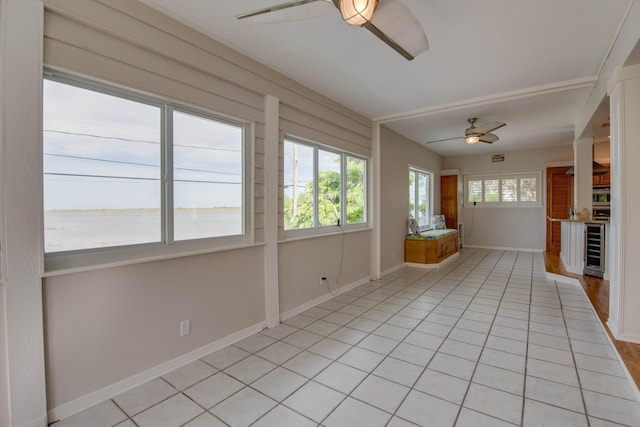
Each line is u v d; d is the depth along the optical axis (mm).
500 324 3166
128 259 2133
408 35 1809
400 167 6027
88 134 1971
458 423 1761
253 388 2117
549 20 2344
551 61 3021
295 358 2521
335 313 3549
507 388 2080
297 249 3570
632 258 2494
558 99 3996
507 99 3934
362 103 4242
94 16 1893
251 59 2922
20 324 1655
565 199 7273
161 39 2225
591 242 4711
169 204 2375
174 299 2377
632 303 2512
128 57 2072
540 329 3025
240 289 2900
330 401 1974
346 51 2826
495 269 5797
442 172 8336
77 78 1903
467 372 2281
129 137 2162
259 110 3053
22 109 1650
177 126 2438
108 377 2012
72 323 1859
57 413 1799
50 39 1751
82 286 1900
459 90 3777
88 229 1973
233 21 2377
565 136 6246
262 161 3102
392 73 3291
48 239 1820
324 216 4129
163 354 2307
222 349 2688
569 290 4359
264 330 3090
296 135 3525
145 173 2248
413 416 1823
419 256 6074
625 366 2176
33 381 1695
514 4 2156
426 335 2928
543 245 7699
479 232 8500
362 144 4785
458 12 2242
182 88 2381
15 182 1639
